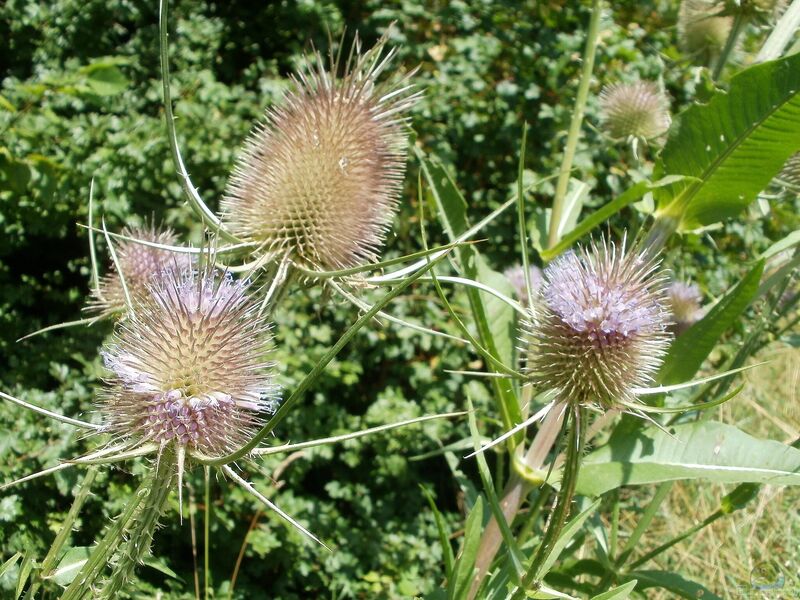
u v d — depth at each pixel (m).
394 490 0.66
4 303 0.63
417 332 0.66
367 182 0.37
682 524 0.59
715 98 0.34
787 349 0.77
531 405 0.45
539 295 0.33
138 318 0.30
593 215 0.37
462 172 0.73
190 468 0.29
